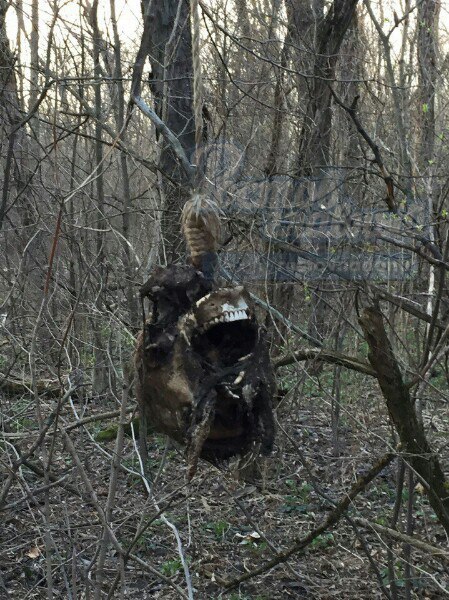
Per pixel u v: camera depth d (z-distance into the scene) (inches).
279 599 209.6
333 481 270.1
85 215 210.8
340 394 317.7
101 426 262.2
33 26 255.3
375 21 228.5
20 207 232.2
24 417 235.9
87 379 278.8
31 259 214.8
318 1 310.2
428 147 261.3
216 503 249.3
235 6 331.0
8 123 247.9
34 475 242.4
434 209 179.5
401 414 148.8
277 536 236.5
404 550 179.5
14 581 197.8
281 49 314.5
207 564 222.4
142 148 254.7
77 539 191.0
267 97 305.6
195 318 89.9
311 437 298.4
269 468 264.2
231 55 317.1
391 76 228.1
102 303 202.4
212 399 88.5
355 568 221.6
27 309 205.8
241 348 91.5
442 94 313.1
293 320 239.8
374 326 142.4
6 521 213.0
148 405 97.1
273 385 92.5
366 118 316.5
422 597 204.4
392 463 280.5
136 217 243.4
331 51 291.7
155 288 95.5
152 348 93.2
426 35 324.5
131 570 215.8
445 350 165.5
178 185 179.0
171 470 262.1
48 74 186.1
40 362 237.9
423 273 219.8
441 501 154.2
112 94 236.8
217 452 93.7
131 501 234.8
